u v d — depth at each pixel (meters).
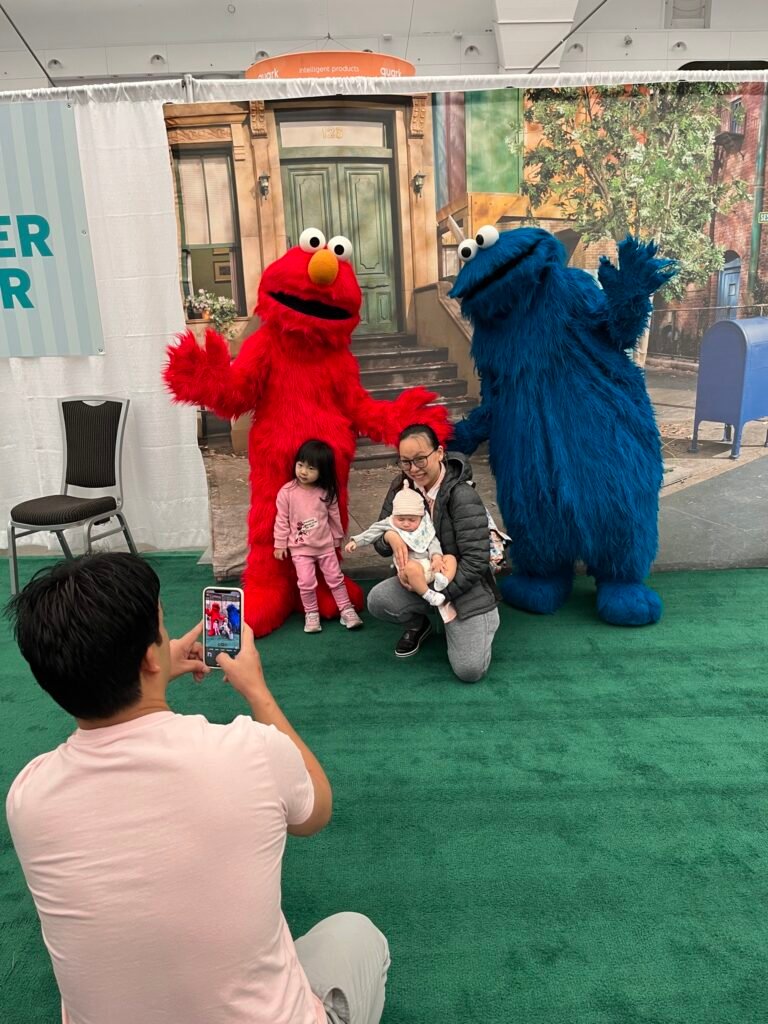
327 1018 1.06
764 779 2.27
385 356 3.76
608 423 3.11
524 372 3.17
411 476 2.93
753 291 3.67
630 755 2.41
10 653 3.32
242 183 3.54
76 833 0.93
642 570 3.29
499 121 3.52
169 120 3.47
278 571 3.49
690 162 3.55
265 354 3.32
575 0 7.66
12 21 7.43
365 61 4.16
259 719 1.28
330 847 2.04
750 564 3.95
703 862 1.95
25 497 4.43
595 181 3.58
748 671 2.91
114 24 7.99
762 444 3.80
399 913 1.81
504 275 3.08
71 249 3.87
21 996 1.63
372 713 2.71
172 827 0.93
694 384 3.72
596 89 3.48
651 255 2.87
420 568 2.79
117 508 3.94
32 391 4.18
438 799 2.23
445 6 7.91
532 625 3.39
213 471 3.86
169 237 3.89
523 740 2.51
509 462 3.26
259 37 8.16
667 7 8.12
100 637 0.95
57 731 2.69
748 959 1.65
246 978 0.94
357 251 3.64
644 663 3.00
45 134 3.71
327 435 3.37
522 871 1.94
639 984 1.60
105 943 0.91
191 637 1.43
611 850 2.00
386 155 3.55
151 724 1.00
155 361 4.07
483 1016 1.54
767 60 8.40
